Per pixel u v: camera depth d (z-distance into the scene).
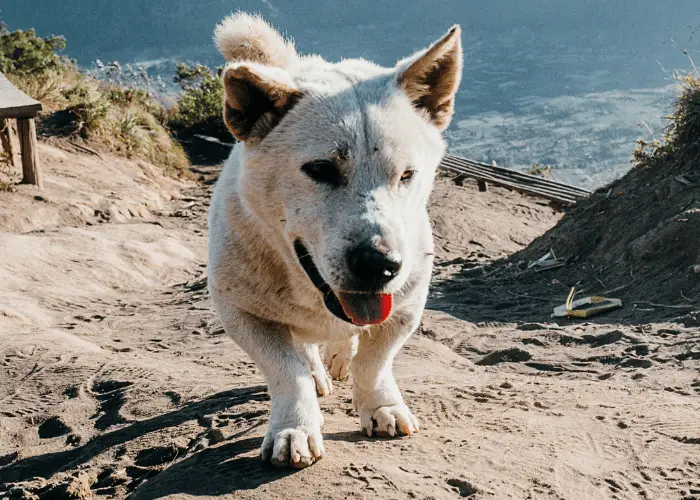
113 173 5.50
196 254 4.05
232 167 1.33
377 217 1.15
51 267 3.30
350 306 1.17
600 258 2.90
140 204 4.91
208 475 1.19
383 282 1.14
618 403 1.45
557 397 1.50
